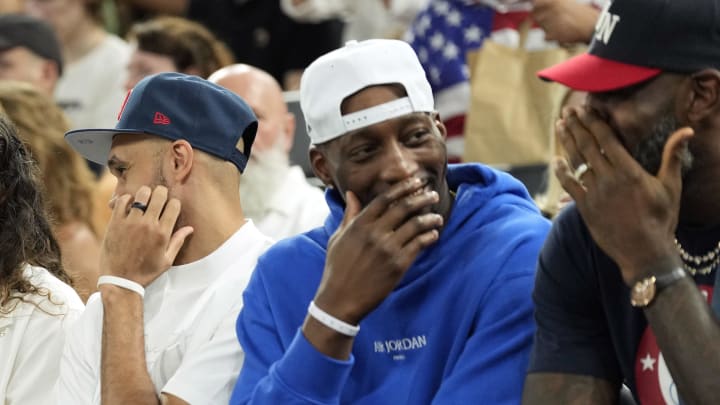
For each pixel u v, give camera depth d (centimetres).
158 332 1288
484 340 1112
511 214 1169
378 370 1159
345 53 1123
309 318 1098
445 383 1113
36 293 1374
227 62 2202
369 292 1078
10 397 1342
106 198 1933
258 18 2611
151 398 1247
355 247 1079
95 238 1869
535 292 1063
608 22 977
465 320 1128
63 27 2567
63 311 1377
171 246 1295
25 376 1349
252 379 1191
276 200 1786
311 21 2562
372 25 2514
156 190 1299
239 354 1255
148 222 1291
